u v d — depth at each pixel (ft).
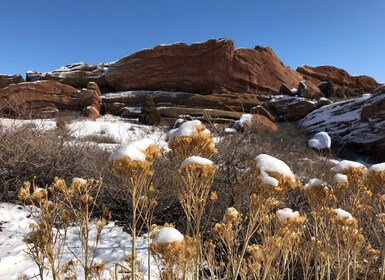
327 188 6.30
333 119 76.59
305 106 88.99
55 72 112.57
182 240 4.74
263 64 110.63
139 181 4.76
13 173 20.83
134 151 4.64
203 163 4.80
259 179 4.71
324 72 131.54
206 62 105.50
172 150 5.56
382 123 65.16
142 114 85.81
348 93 126.41
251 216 4.91
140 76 106.73
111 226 15.47
